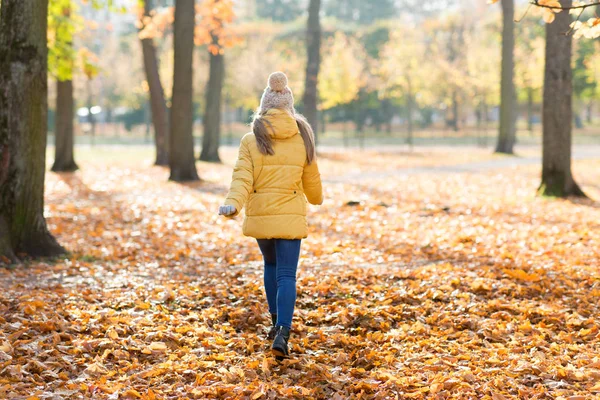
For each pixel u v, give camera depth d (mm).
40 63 7984
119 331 4992
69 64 13734
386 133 72562
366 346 4875
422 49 48906
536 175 21594
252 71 50688
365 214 13031
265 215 4598
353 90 47250
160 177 22734
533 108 73875
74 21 14086
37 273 7273
